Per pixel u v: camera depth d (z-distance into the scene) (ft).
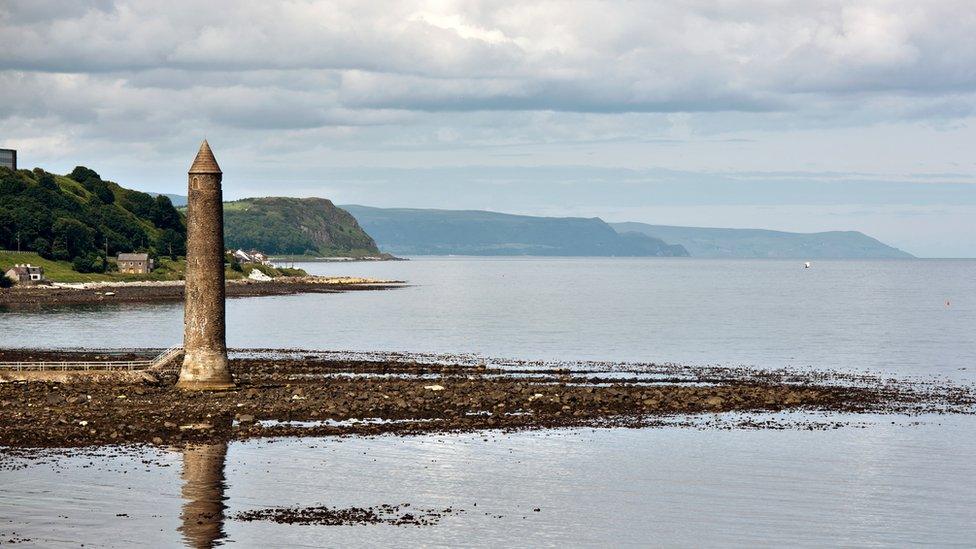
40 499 154.20
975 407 252.83
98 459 177.58
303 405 228.02
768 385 289.12
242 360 345.31
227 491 161.38
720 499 166.20
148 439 193.36
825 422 229.45
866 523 155.63
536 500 162.81
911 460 193.98
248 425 208.03
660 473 180.75
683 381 300.20
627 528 150.41
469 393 251.39
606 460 188.85
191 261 248.52
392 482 170.19
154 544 136.36
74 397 232.53
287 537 141.08
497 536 144.87
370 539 141.49
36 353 369.50
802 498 167.84
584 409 237.04
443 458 186.80
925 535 150.82
